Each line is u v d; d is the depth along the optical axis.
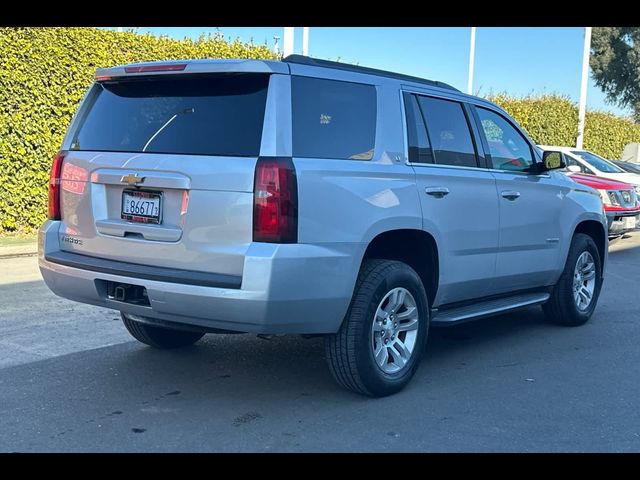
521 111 21.00
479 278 5.66
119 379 5.11
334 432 4.24
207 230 4.18
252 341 6.17
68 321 6.66
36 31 10.93
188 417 4.43
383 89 4.93
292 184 4.09
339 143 4.50
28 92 11.05
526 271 6.22
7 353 5.65
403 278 4.79
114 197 4.62
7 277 8.63
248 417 4.45
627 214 12.65
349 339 4.53
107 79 4.89
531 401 4.84
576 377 5.40
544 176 6.50
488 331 6.82
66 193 4.88
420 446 4.07
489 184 5.66
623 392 5.07
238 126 4.27
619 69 35.34
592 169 14.98
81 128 4.97
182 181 4.25
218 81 4.45
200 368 5.41
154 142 4.52
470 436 4.22
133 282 4.34
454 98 5.62
